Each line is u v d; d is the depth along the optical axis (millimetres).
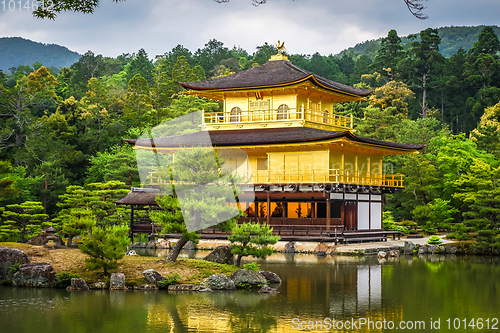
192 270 31344
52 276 29797
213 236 52094
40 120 97250
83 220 35000
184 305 25562
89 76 161500
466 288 30859
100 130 101562
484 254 50906
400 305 26156
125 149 82438
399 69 147125
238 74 63062
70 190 60562
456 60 146625
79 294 27781
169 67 158500
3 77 131875
